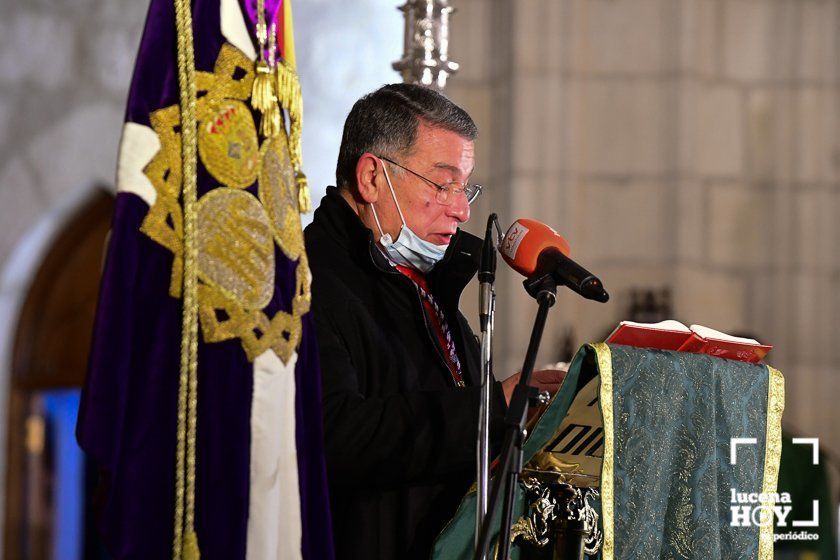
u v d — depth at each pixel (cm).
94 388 509
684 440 614
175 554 518
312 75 1756
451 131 720
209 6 555
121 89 1898
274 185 566
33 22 1911
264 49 569
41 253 1947
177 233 532
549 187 1708
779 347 1742
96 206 1931
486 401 585
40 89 1903
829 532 1155
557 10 1728
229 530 530
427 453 612
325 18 1764
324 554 567
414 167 713
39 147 1900
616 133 1741
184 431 524
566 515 597
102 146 1897
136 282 526
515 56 1719
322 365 636
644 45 1748
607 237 1730
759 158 1764
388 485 634
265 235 552
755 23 1769
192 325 528
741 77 1767
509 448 549
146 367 525
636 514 595
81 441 504
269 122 562
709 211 1748
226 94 550
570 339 1648
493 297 607
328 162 1747
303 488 564
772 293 1747
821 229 1752
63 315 1967
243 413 538
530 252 604
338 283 679
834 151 1762
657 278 1720
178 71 543
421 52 984
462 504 605
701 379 616
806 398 1730
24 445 1958
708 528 610
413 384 676
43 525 1964
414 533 654
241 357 541
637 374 596
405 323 693
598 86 1742
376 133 721
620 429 593
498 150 1738
